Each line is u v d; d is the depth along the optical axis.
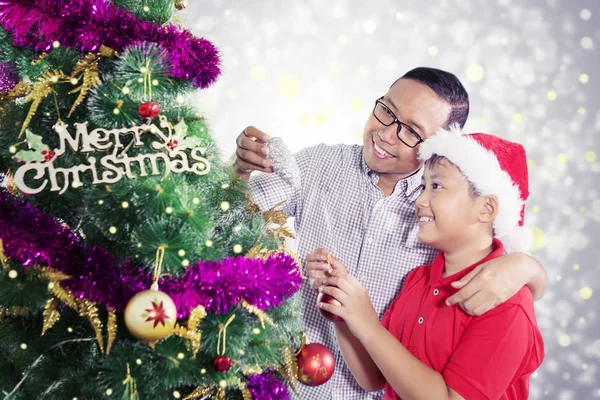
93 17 0.91
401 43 2.85
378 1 2.84
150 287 0.91
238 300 0.94
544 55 2.80
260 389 1.03
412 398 1.05
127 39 0.93
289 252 1.06
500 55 2.81
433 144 1.15
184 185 0.94
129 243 0.92
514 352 1.03
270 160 1.17
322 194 1.47
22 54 0.95
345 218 1.45
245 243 1.04
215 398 0.99
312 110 2.88
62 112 0.95
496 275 1.06
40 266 0.89
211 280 0.91
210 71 1.00
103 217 0.90
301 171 1.49
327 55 2.86
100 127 0.93
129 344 0.92
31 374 0.97
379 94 2.86
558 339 2.79
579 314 2.82
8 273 0.89
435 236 1.14
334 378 1.40
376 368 1.22
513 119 2.80
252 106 2.85
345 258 1.43
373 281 1.42
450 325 1.10
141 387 0.92
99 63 0.95
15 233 0.87
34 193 0.91
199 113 1.02
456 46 2.83
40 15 0.90
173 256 0.89
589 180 2.82
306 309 1.41
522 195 1.35
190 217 0.90
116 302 0.89
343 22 2.85
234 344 0.95
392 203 1.41
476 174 1.10
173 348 0.92
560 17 2.81
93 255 0.89
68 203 0.94
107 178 0.91
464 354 1.04
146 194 0.89
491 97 2.81
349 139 2.88
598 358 2.79
